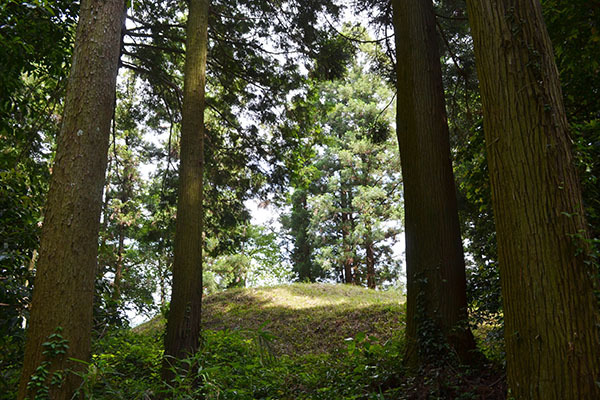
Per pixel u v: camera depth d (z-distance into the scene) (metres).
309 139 13.88
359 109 24.88
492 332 5.88
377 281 26.89
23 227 5.11
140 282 20.98
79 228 3.88
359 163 24.77
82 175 4.00
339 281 29.50
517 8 3.30
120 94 13.36
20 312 4.45
